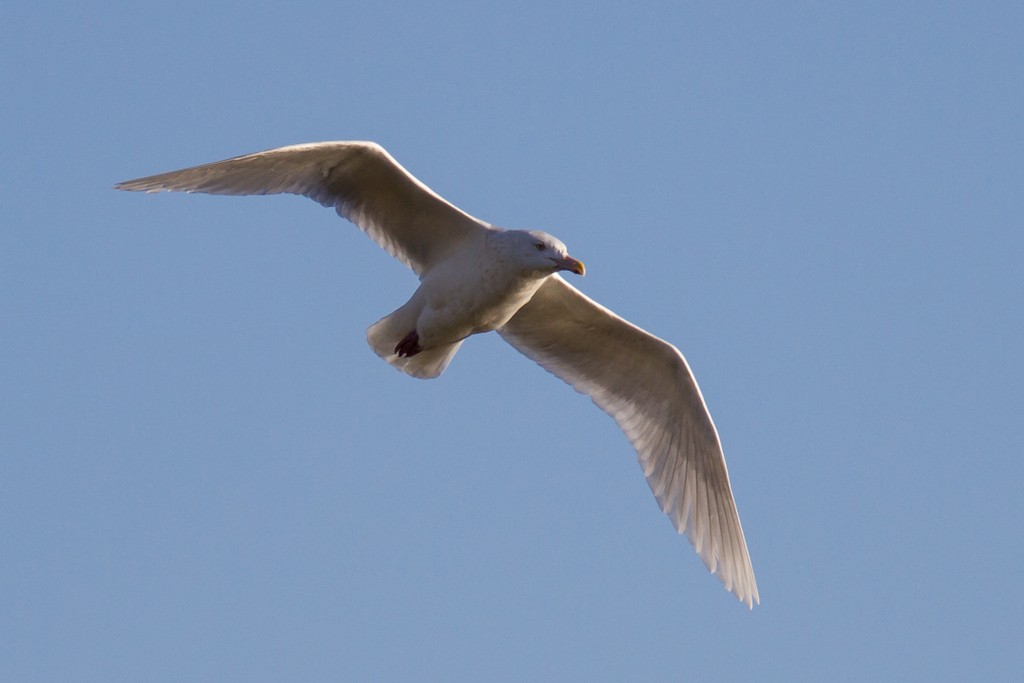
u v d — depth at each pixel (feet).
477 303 44.06
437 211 44.55
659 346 47.26
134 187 41.70
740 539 47.80
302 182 44.57
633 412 48.57
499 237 43.55
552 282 46.55
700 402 47.29
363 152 43.50
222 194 43.45
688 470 48.32
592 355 48.37
